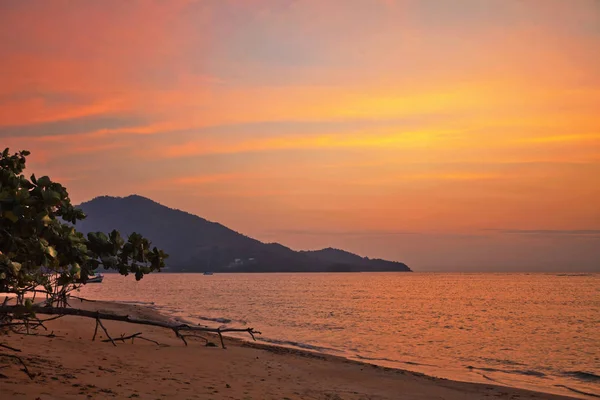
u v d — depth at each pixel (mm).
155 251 11922
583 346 34375
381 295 116125
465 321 53500
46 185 7047
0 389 8445
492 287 176875
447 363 25859
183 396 10172
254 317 50781
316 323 46594
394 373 18250
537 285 198250
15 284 8781
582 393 18766
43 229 6922
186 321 39125
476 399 14719
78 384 9805
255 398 11031
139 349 16547
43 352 13367
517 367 25203
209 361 15859
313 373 16406
